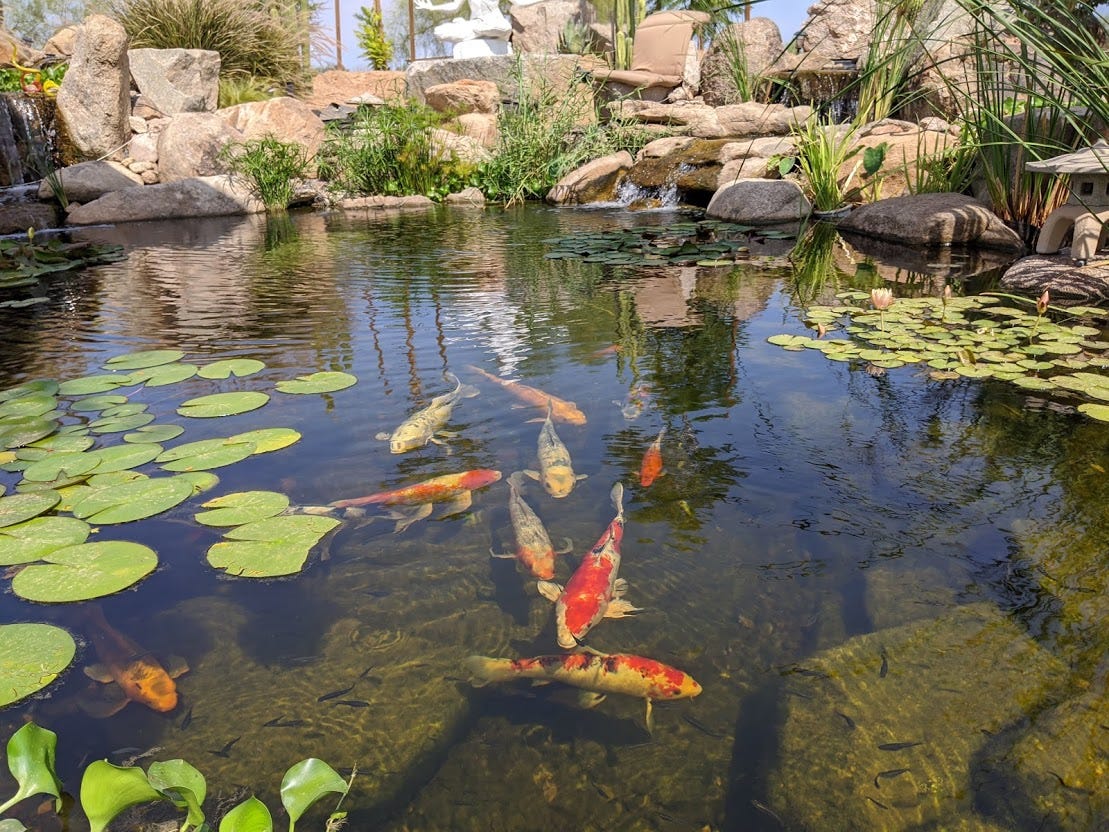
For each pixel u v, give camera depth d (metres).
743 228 8.83
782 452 2.90
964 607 2.02
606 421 3.21
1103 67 4.18
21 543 2.38
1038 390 3.47
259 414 3.37
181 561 2.31
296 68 16.58
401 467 2.87
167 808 1.55
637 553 2.31
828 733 1.68
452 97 15.77
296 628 2.04
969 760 1.59
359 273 6.57
